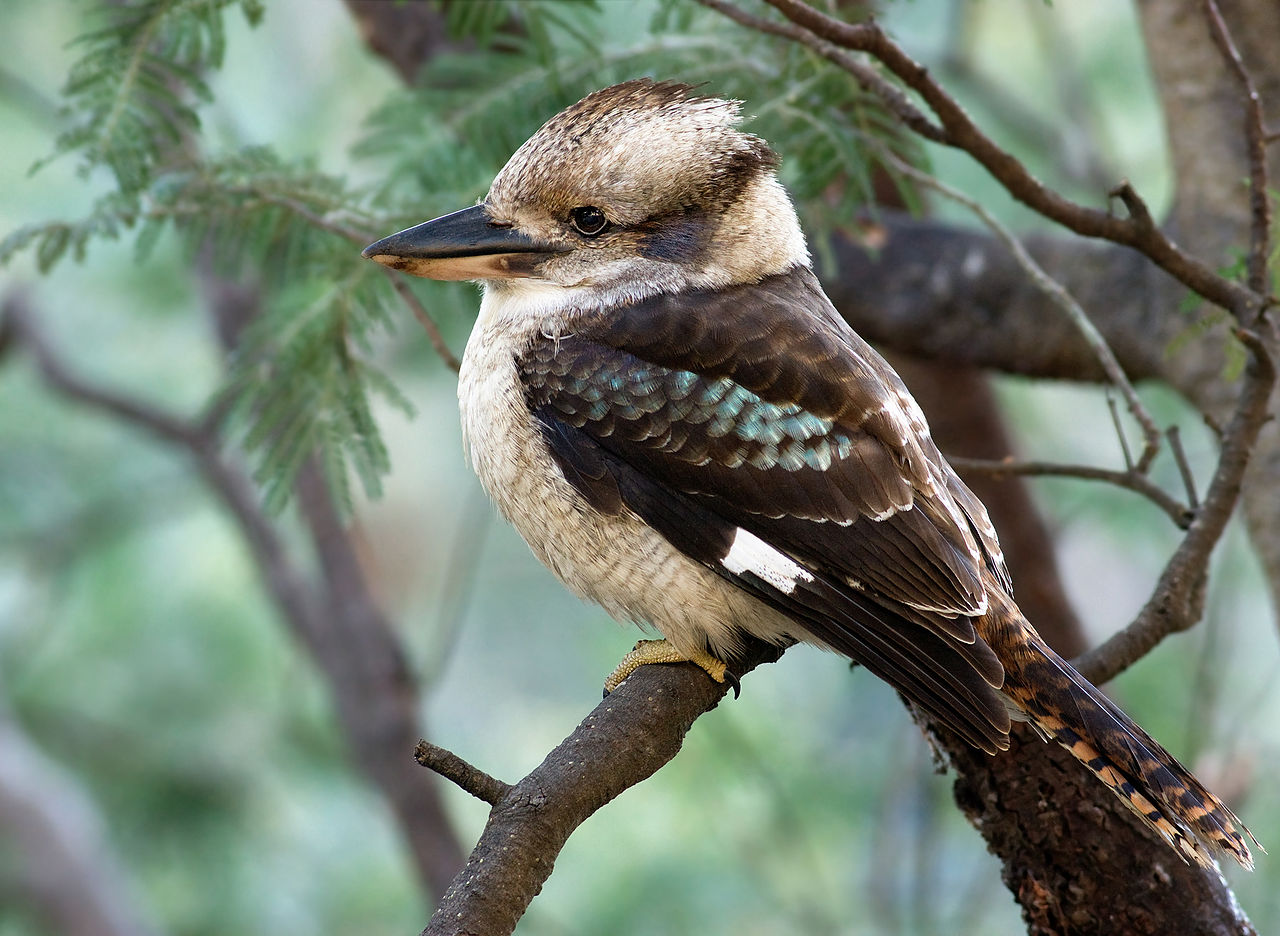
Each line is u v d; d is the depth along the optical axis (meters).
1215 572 13.91
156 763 14.48
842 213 8.41
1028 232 10.27
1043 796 6.50
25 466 15.04
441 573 18.39
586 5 8.25
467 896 5.31
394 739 13.17
